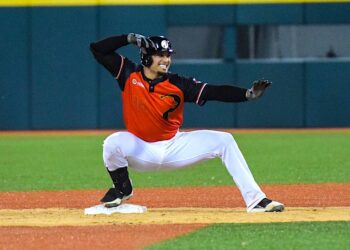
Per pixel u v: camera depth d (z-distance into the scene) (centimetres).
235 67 7294
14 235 2652
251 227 2758
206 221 2909
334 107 7356
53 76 7319
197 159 3062
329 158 5369
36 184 4281
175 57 7362
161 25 7306
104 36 7275
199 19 7306
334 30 7338
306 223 2833
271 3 7300
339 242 2508
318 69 7319
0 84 7350
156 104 2975
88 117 7350
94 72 7312
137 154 3042
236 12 7288
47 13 7275
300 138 6625
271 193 3825
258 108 7356
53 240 2559
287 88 7331
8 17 7281
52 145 6288
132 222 2902
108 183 4316
